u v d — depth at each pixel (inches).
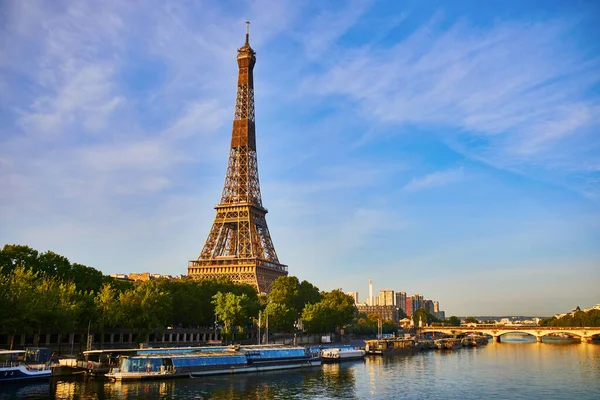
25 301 5777.6
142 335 7765.8
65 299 6461.6
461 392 5442.9
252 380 5969.5
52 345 7096.5
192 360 6122.1
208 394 4987.7
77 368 5615.2
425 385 5885.8
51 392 4761.3
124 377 5536.4
